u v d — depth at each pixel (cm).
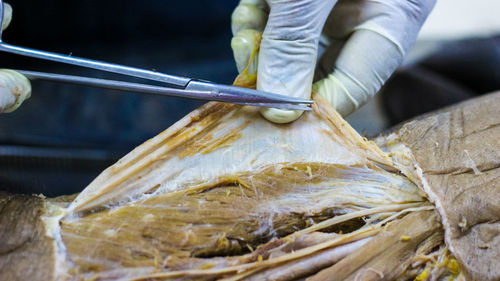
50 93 47
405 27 35
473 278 30
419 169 32
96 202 31
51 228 30
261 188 32
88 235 30
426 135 33
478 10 75
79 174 39
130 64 51
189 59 55
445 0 78
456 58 54
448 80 55
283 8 32
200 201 31
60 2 52
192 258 30
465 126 33
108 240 30
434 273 30
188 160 32
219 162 32
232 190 31
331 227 32
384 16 35
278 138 32
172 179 32
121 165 31
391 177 32
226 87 31
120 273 29
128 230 30
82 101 47
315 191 32
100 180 31
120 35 56
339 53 36
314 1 32
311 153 32
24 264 29
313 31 32
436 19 74
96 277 29
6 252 29
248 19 35
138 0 56
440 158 32
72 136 43
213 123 32
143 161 31
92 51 53
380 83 36
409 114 53
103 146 42
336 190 32
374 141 34
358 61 35
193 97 31
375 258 30
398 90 54
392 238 30
